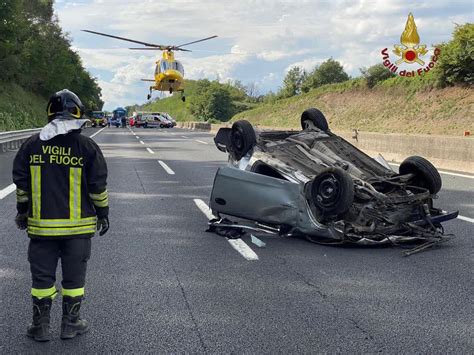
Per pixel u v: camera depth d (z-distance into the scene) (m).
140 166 16.72
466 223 8.40
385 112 48.19
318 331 4.27
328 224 6.77
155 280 5.58
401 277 5.69
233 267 6.06
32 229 3.91
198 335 4.20
